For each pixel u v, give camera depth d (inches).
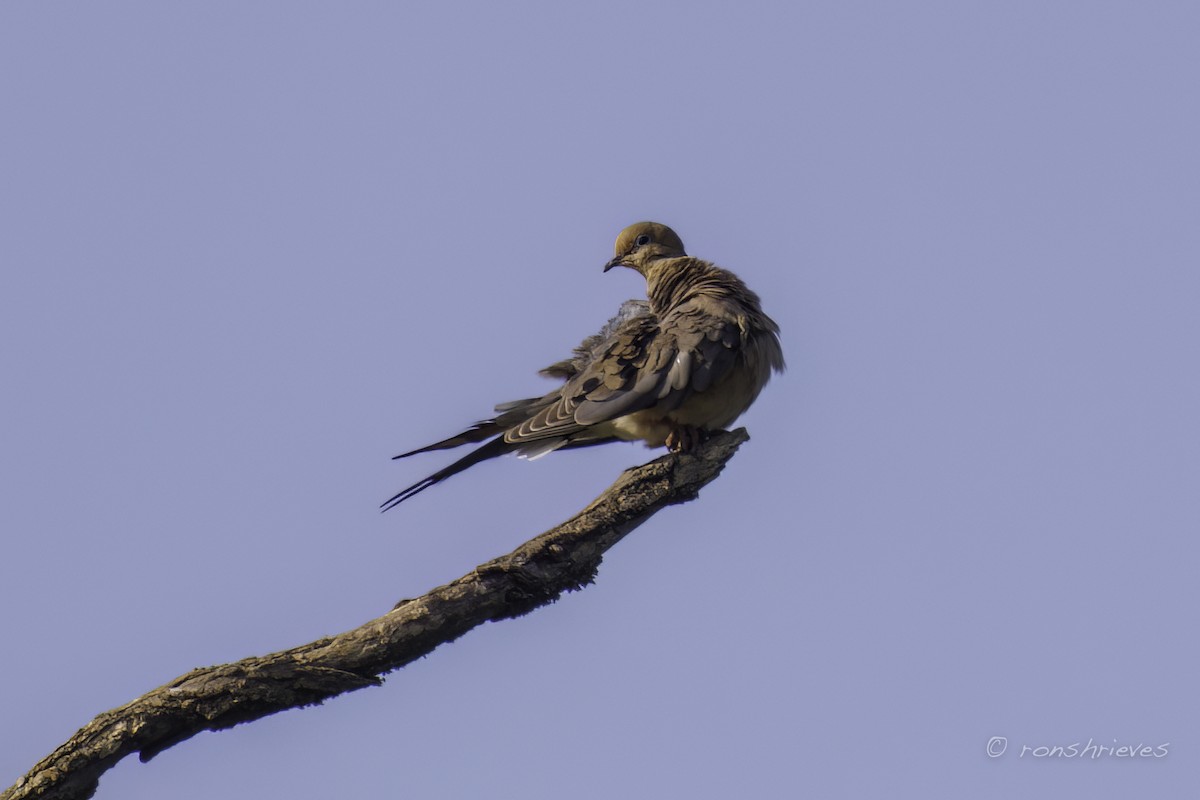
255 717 366.3
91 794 358.3
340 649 376.8
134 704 356.8
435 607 391.9
